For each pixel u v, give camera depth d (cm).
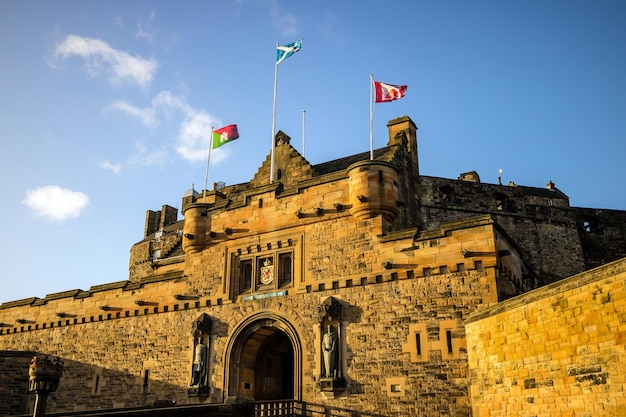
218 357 2719
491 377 1898
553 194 4281
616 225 4228
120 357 3061
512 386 1780
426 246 2322
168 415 1623
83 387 3142
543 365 1644
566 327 1566
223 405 1877
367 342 2327
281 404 2538
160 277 3067
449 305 2198
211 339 2769
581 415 1484
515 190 3941
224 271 2848
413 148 3491
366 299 2394
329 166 3538
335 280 2494
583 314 1510
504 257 2297
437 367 2142
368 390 2259
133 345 3036
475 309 2142
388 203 2498
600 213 4253
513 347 1792
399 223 2892
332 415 2305
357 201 2508
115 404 2966
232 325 2728
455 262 2236
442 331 2180
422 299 2264
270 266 2741
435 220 3569
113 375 3045
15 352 3350
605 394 1414
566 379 1548
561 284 1603
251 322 2678
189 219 3020
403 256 2361
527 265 2722
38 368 1366
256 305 2684
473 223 2241
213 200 4272
